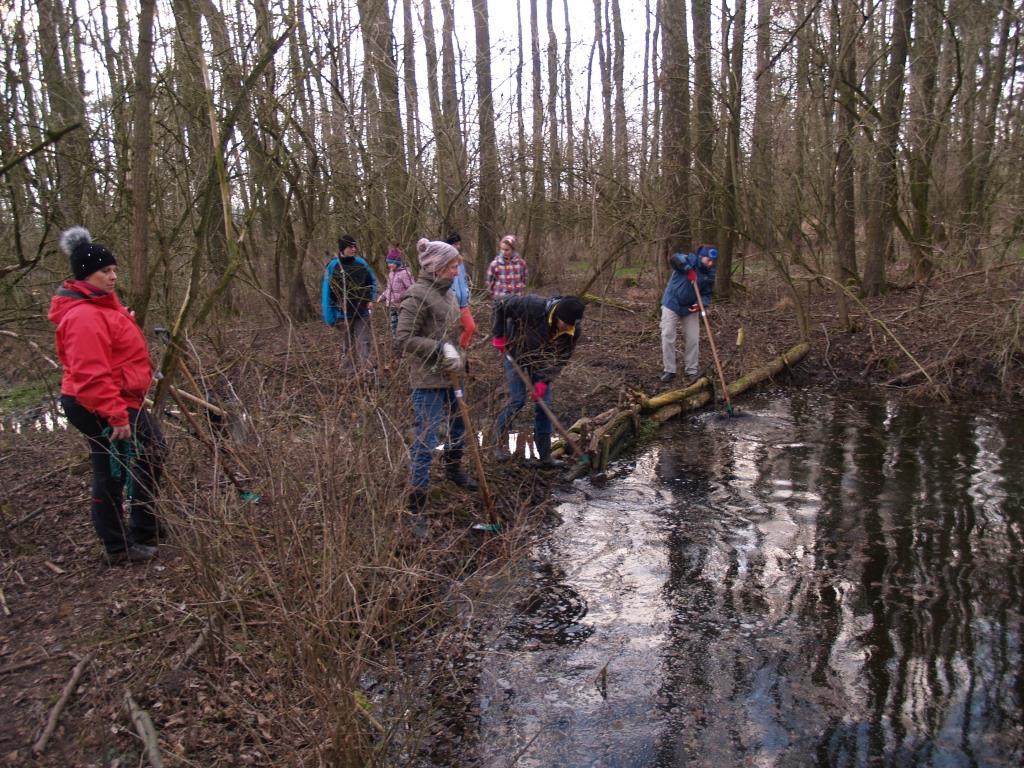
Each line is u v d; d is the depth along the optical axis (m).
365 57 9.02
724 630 4.13
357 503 3.43
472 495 5.47
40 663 3.39
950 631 4.09
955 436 7.30
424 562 4.34
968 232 10.38
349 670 2.86
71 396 3.89
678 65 11.45
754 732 3.38
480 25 13.07
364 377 3.88
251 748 2.98
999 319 9.27
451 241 7.54
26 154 2.93
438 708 3.47
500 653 3.89
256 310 9.94
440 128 10.07
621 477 6.34
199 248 4.76
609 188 11.62
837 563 4.82
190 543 3.49
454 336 5.39
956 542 5.07
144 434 4.07
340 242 7.00
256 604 3.23
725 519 5.48
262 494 3.30
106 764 2.87
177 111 6.28
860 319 10.96
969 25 12.55
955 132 12.17
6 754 2.88
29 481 5.37
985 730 3.38
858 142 11.20
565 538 5.18
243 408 3.66
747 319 11.80
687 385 8.83
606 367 9.66
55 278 6.87
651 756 3.24
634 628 4.15
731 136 10.41
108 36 6.72
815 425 7.77
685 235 11.23
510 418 6.15
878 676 3.73
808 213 11.23
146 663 3.37
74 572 4.16
